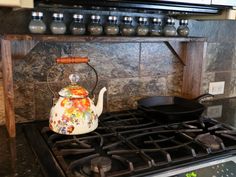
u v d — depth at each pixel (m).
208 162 0.84
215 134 1.05
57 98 1.02
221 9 1.17
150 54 1.35
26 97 1.11
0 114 1.09
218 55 1.60
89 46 1.19
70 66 1.17
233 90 1.73
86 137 0.95
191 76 1.42
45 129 1.03
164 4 1.01
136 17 1.25
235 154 0.89
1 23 1.01
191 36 1.36
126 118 1.22
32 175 0.74
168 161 0.81
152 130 1.06
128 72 1.31
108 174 0.73
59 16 1.02
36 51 1.09
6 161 0.82
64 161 0.80
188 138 0.97
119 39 1.07
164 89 1.44
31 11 1.05
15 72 1.07
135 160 0.83
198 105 1.26
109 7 1.02
